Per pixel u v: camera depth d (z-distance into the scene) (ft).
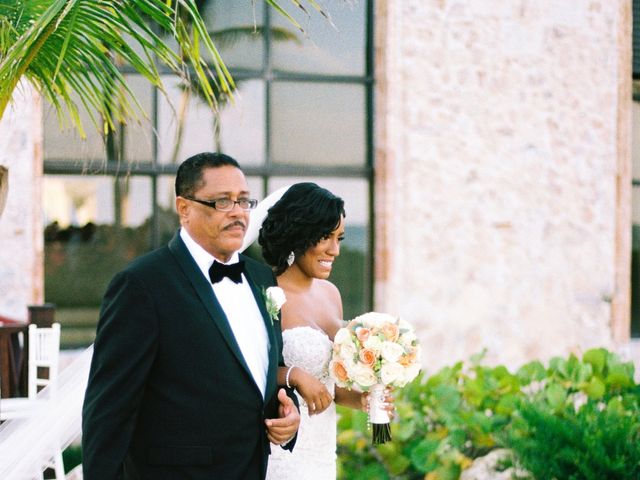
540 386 15.89
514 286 22.71
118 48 10.63
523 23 22.76
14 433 10.90
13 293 18.80
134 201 20.44
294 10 21.48
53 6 9.23
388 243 21.79
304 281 10.16
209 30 20.93
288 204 9.88
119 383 6.96
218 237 7.59
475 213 22.43
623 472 13.70
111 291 7.26
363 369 9.39
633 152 25.63
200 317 7.34
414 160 22.00
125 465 7.39
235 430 7.34
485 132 22.50
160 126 20.51
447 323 22.15
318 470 9.61
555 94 23.07
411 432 14.12
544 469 14.03
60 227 19.90
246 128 21.26
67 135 19.84
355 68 22.02
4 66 9.23
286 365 9.68
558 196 23.11
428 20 22.04
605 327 23.56
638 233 25.71
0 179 12.10
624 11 23.82
